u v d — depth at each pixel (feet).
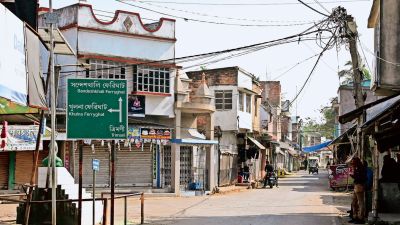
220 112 130.52
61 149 88.02
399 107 46.21
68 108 40.01
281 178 182.50
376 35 70.18
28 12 40.19
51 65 41.27
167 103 98.43
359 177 53.67
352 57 63.67
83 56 89.10
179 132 99.81
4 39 31.81
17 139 79.56
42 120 46.34
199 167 107.34
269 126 181.88
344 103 153.38
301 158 330.34
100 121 40.22
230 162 130.52
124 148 96.17
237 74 129.90
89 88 40.29
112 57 91.97
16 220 51.01
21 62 34.94
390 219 52.80
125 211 51.03
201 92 105.81
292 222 55.77
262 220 57.82
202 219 59.21
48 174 50.29
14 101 33.27
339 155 129.39
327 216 61.57
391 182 59.31
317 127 336.70
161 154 99.19
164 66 97.76
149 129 95.04
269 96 216.95
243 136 137.80
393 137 51.62
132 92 94.22
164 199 90.02
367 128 50.78
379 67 64.23
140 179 97.19
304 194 101.24
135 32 94.63
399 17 64.08
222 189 111.24
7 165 85.25
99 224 52.80
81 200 43.50
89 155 92.99
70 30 90.17
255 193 106.22
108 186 94.17
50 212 49.42
